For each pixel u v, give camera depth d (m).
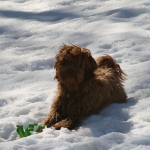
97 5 19.03
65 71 9.62
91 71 10.01
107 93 10.55
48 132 9.13
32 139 8.58
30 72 13.05
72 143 8.41
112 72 11.16
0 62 13.80
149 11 17.11
